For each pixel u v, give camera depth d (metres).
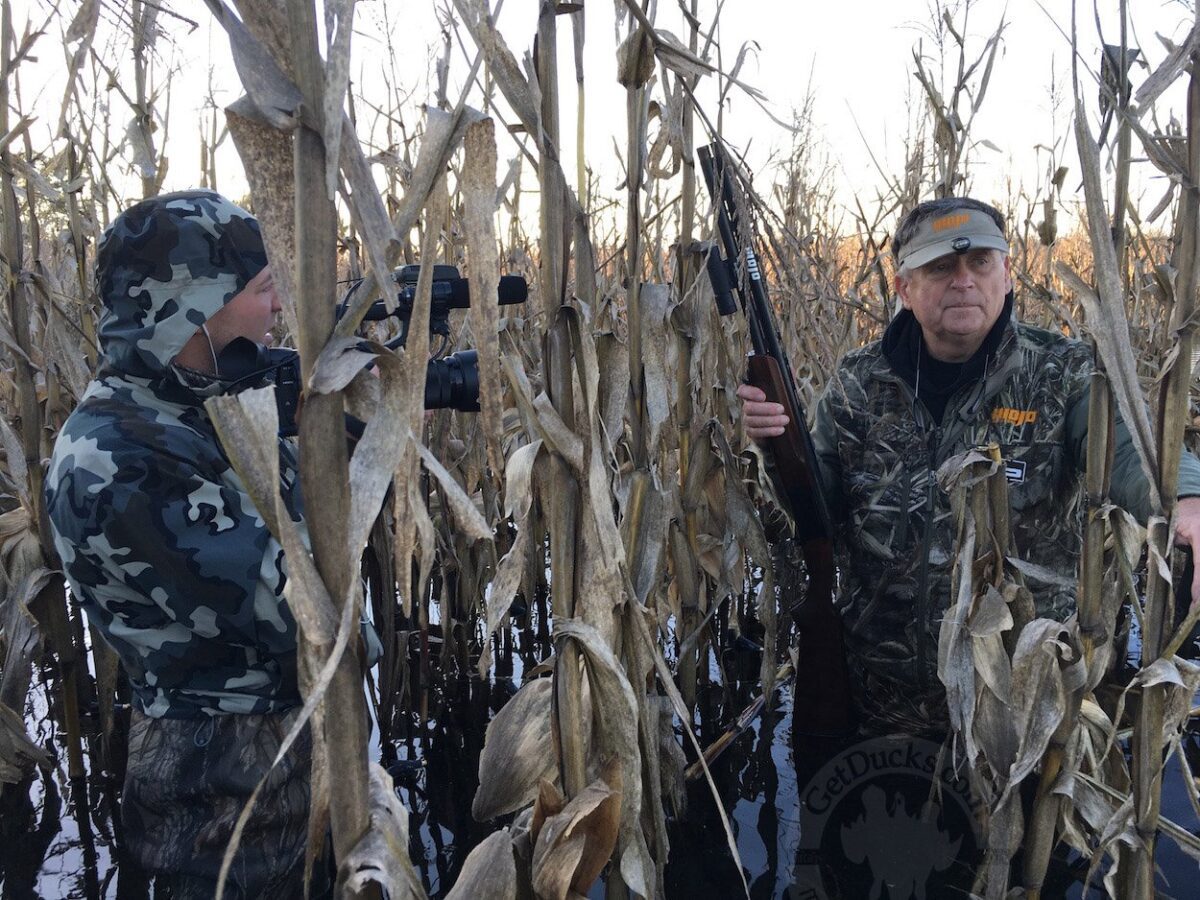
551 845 1.24
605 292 2.56
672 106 1.49
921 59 2.88
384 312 1.72
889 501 2.55
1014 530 2.39
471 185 0.84
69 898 2.17
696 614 2.59
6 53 2.18
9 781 2.45
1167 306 1.53
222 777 1.59
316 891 1.73
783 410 2.41
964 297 2.30
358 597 0.78
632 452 1.78
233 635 1.56
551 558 1.31
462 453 3.20
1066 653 1.58
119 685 3.09
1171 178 1.16
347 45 0.68
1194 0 1.08
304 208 0.72
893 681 2.60
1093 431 1.48
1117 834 1.48
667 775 2.26
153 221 1.51
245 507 1.56
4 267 2.39
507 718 1.44
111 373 1.61
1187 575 2.09
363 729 0.85
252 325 1.63
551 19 1.17
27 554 2.50
